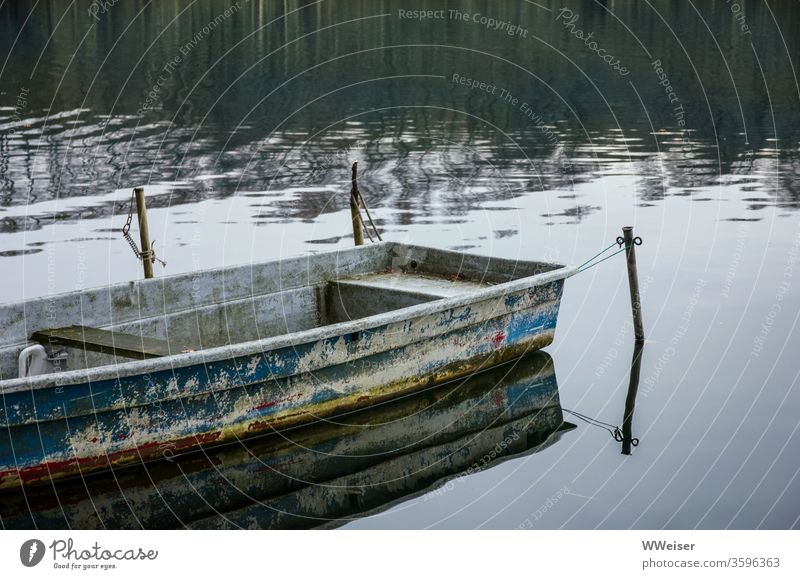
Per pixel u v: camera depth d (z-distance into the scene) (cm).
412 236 1177
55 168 1473
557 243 1148
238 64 2311
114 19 2955
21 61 2311
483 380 780
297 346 657
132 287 735
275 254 1111
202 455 648
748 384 766
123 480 618
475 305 753
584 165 1549
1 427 566
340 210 1299
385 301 822
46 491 598
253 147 1627
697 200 1346
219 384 634
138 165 1505
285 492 621
